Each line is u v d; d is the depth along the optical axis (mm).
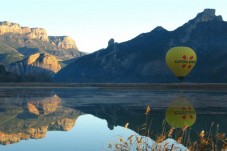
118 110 33406
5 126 22516
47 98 51781
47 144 15594
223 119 25109
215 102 42625
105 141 16172
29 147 14797
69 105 39281
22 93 68250
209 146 6906
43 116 28609
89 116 28609
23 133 19500
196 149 7090
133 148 9016
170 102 43188
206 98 51469
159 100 47312
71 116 28781
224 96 57812
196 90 91500
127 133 18828
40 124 23719
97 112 31719
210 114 28547
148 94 66625
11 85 139250
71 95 61625
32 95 60656
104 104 40594
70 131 20391
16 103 41531
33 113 30750
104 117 27828
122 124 23266
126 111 32344
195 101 44969
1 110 33125
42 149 14281
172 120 24625
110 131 19938
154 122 23641
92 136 18047
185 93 71500
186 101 45312
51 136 18297
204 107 35406
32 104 40281
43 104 40438
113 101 45625
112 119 26422
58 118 27281
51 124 23766
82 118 27297
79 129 21266
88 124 23688
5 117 27578
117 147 7715
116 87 122875
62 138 17500
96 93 71000
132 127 21422
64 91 81812
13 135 18656
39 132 19984
